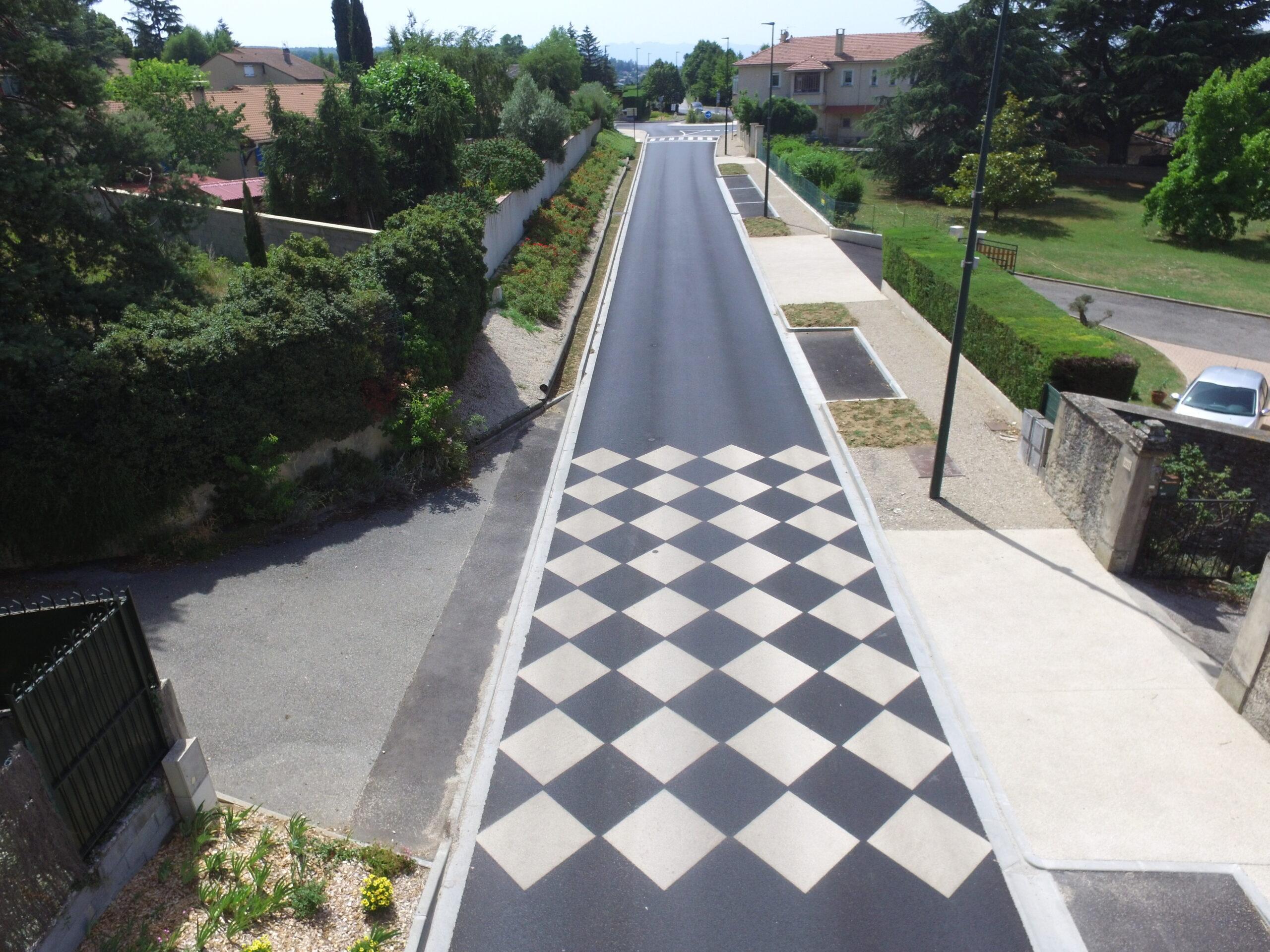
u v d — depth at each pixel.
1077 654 10.26
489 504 14.13
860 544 12.74
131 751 7.00
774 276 27.92
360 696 9.80
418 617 11.21
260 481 12.66
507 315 21.48
